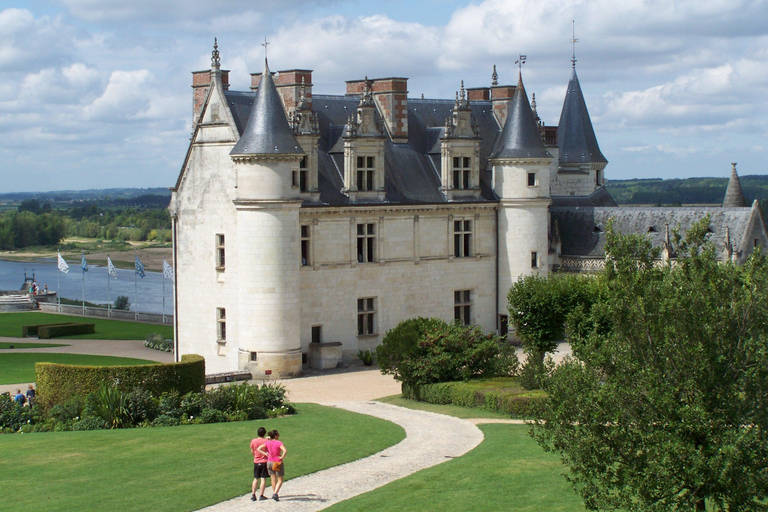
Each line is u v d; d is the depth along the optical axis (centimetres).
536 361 4481
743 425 2383
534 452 3281
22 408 4003
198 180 5956
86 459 3161
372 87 6612
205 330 5981
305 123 5753
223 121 5766
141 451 3284
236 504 2698
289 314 5538
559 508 2625
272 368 5494
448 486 2839
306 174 5797
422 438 3666
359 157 6059
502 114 7212
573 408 2461
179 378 4266
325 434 3662
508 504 2664
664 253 6412
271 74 5778
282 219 5484
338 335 5972
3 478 2917
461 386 4550
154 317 9369
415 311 6322
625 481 2344
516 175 6612
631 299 2477
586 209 7212
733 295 2420
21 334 8362
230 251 5762
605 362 2475
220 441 3459
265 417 4138
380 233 6116
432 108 6944
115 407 3931
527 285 5219
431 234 6369
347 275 5984
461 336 4816
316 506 2677
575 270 7012
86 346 7419
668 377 2384
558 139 9544
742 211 6538
